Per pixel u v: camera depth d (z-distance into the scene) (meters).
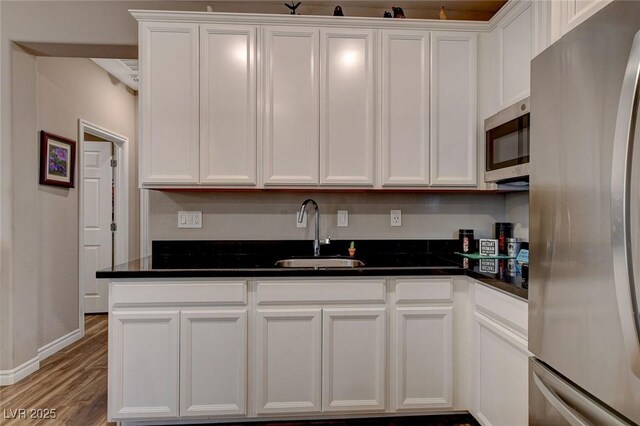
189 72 2.08
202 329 1.80
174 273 1.77
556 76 1.10
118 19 2.36
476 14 2.55
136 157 4.19
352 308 1.84
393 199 2.51
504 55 2.06
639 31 0.79
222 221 2.42
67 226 3.04
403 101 2.18
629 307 0.79
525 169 1.73
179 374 1.79
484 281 1.68
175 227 2.39
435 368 1.87
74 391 2.25
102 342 3.12
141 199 3.84
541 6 1.74
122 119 3.96
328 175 2.15
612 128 0.88
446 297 1.88
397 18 2.27
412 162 2.19
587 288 0.96
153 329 1.79
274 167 2.13
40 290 2.73
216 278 1.80
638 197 0.78
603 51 0.91
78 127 3.24
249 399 1.83
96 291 3.93
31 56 2.48
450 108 2.20
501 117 1.97
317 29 2.14
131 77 3.82
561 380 1.09
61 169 2.95
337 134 2.15
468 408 1.88
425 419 1.95
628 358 0.80
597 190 0.92
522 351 1.41
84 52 2.48
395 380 1.86
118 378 1.77
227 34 2.10
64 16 2.34
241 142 2.11
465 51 2.21
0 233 2.34
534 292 1.21
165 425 1.86
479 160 2.21
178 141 2.09
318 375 1.83
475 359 1.81
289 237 2.45
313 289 1.83
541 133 1.17
